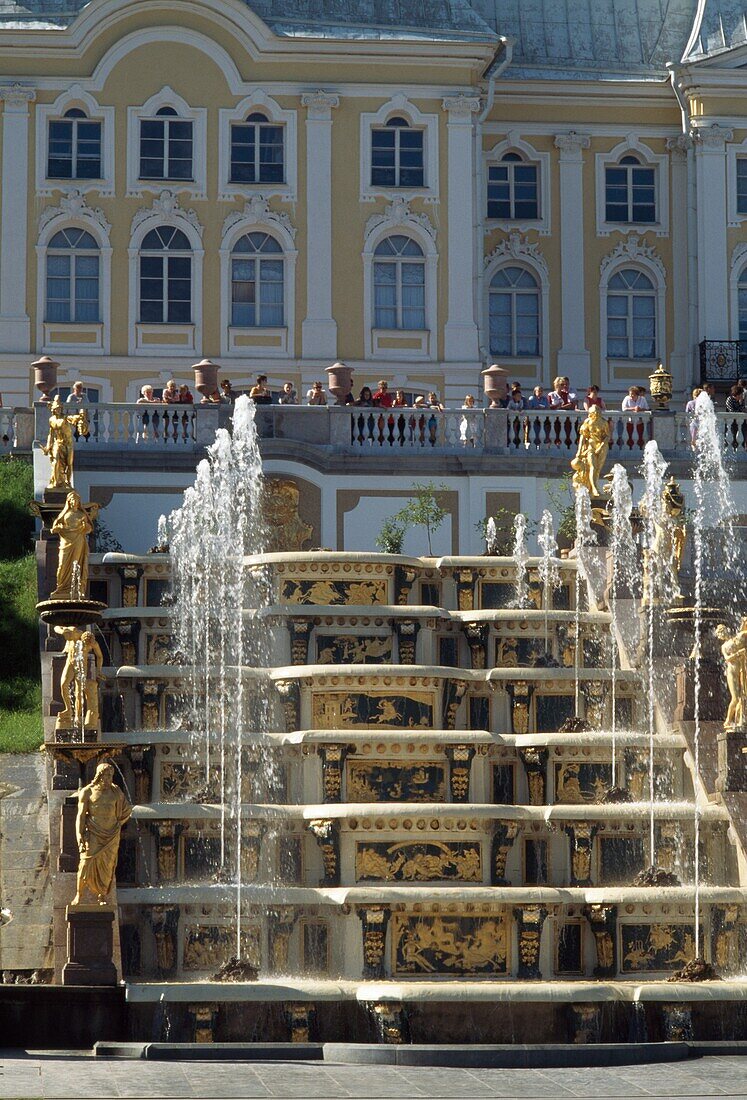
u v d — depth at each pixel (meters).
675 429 64.44
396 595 49.53
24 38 77.69
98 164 78.31
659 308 84.31
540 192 84.56
